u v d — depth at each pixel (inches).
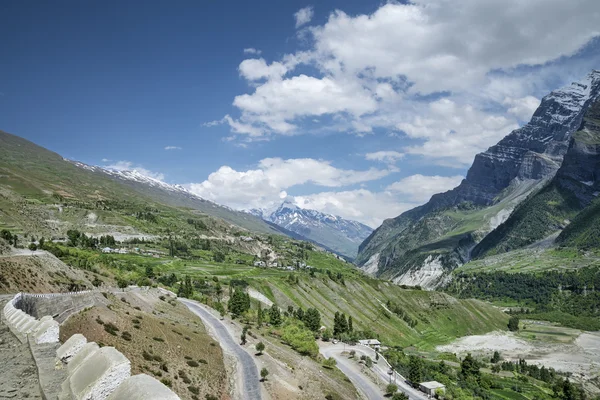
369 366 5871.1
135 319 3240.7
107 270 5708.7
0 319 1632.6
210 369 3122.5
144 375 571.8
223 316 5644.7
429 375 6102.4
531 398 6378.0
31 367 1044.5
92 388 663.8
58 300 2677.2
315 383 3966.5
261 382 3432.6
